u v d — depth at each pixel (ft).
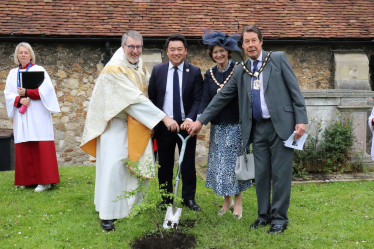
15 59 14.78
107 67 10.40
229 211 11.29
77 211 11.82
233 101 10.81
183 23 24.12
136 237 9.62
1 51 22.91
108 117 10.16
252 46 9.57
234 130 10.77
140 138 10.47
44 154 14.28
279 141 9.62
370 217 11.00
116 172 10.26
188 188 12.13
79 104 23.84
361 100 17.25
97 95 10.54
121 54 10.72
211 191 14.47
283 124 9.46
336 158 16.71
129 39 10.30
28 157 14.40
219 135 10.90
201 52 24.39
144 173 10.39
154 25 23.71
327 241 9.24
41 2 24.21
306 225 10.40
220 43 10.57
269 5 26.27
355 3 27.48
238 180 10.83
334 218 10.95
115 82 10.25
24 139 14.14
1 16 22.82
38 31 22.21
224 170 10.77
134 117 10.36
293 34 24.23
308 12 26.23
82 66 23.67
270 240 9.29
